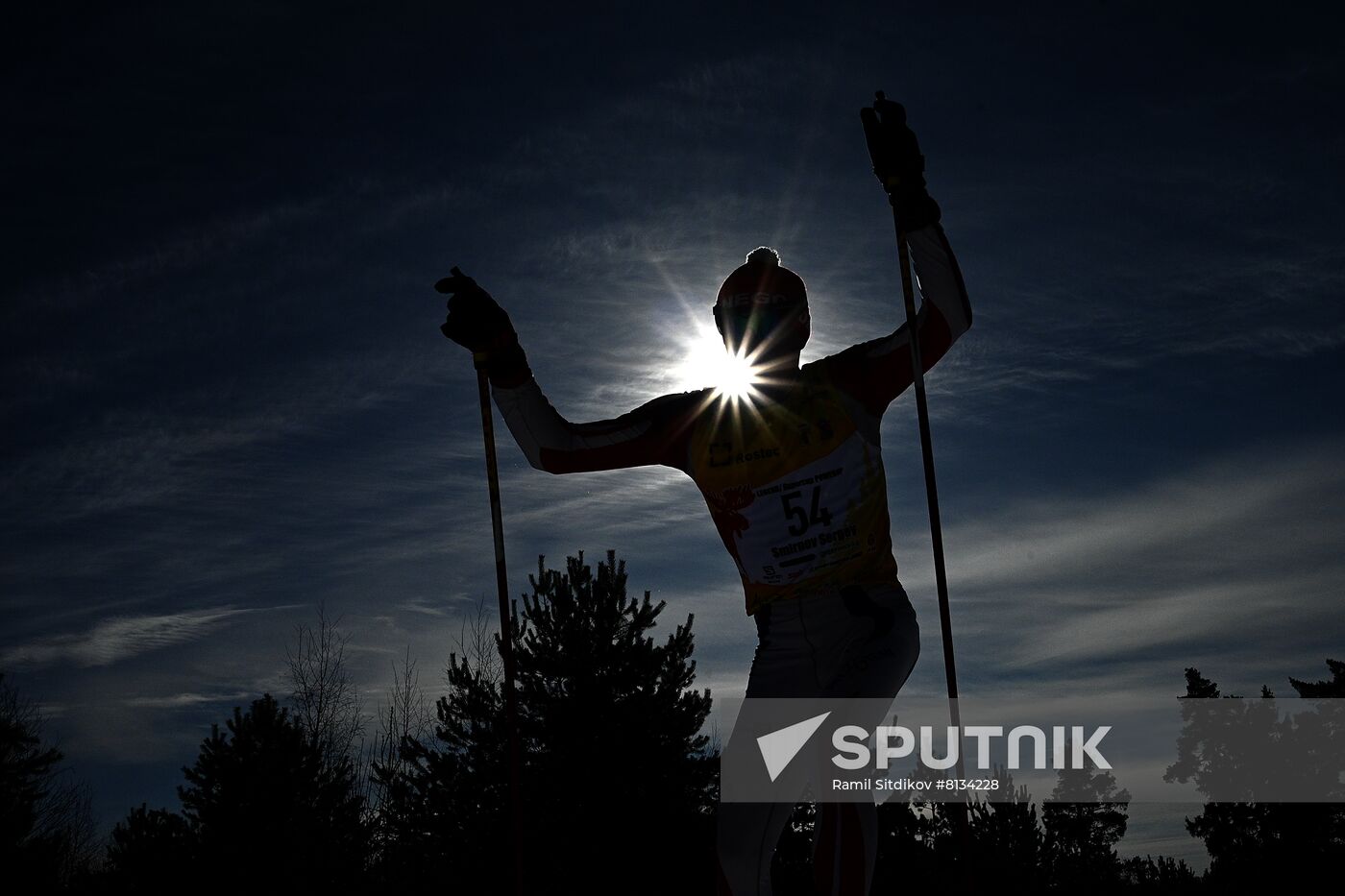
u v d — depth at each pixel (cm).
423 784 1311
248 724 1331
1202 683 2794
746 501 384
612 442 404
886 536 382
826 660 371
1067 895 1510
